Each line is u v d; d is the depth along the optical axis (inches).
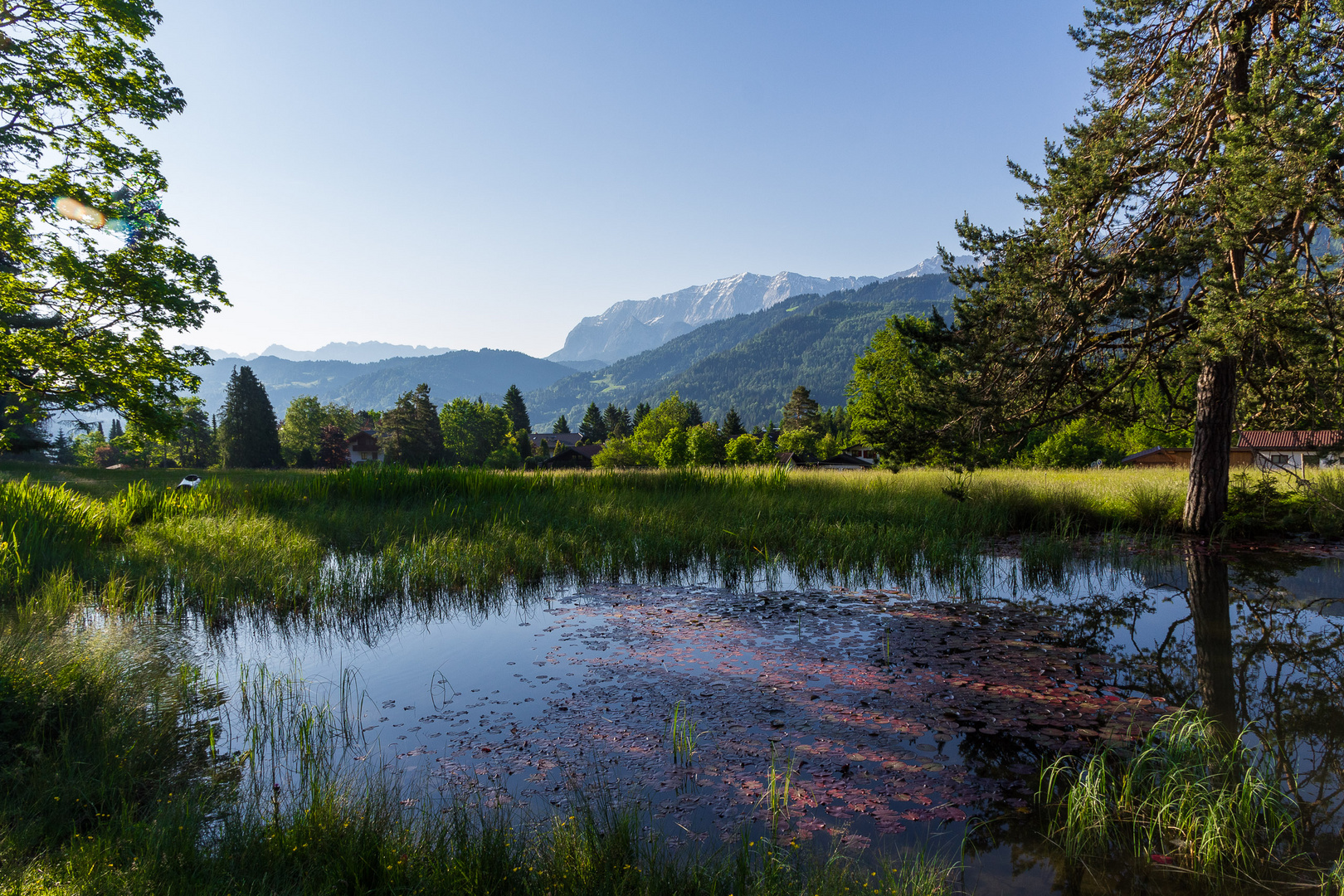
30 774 149.9
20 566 315.9
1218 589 352.8
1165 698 214.8
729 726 197.3
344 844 126.8
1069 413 490.9
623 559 416.5
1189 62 392.2
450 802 155.0
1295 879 127.3
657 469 745.0
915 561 408.5
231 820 140.5
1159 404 520.1
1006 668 243.8
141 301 547.2
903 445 504.7
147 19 556.1
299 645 277.4
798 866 128.6
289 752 179.9
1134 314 398.9
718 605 335.3
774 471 705.6
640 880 119.5
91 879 111.1
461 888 116.3
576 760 176.9
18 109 516.7
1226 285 350.6
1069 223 440.5
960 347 474.0
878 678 234.7
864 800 156.3
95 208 543.2
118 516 456.8
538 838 135.8
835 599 345.1
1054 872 129.6
